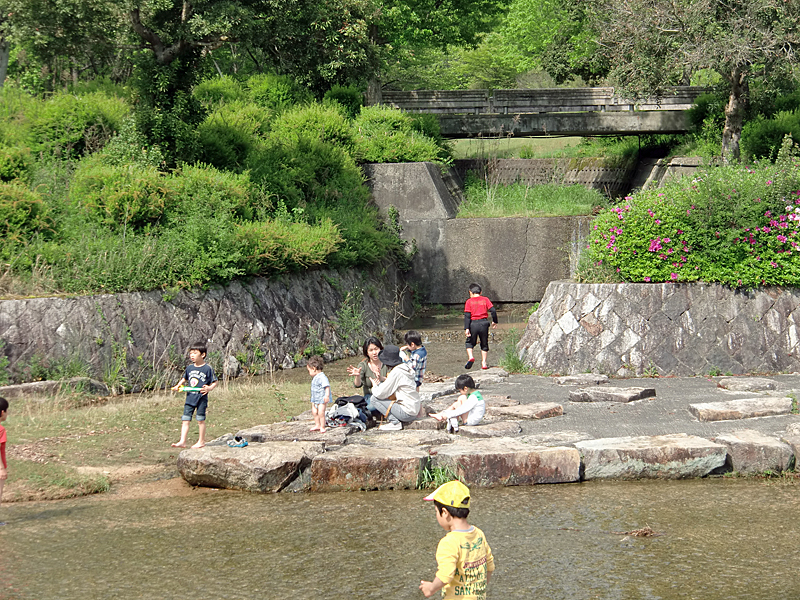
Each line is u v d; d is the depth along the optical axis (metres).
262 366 17.53
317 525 7.12
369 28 32.75
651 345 14.25
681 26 24.83
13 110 22.58
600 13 27.03
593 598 5.35
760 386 12.05
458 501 4.09
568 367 14.55
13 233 15.95
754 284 14.42
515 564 6.03
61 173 19.22
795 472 8.49
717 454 8.49
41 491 8.17
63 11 17.83
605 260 15.31
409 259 27.50
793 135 28.44
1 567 6.14
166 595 5.54
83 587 5.70
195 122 22.44
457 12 36.09
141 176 18.17
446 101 34.25
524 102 34.22
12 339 13.95
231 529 7.04
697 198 14.48
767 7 22.67
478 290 15.46
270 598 5.46
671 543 6.47
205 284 17.27
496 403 11.24
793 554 6.16
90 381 14.11
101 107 22.38
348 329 20.89
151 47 21.17
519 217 27.31
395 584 5.69
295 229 20.33
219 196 19.27
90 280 15.53
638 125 33.84
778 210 14.34
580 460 8.49
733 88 27.20
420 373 11.59
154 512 7.62
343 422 9.87
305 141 26.47
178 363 16.06
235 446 8.73
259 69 35.78
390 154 28.52
